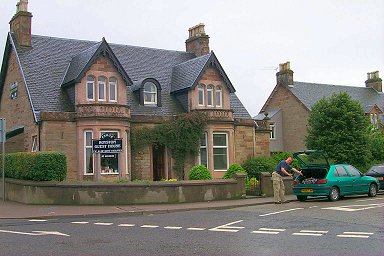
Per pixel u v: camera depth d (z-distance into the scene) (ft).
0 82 103.19
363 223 43.42
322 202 65.77
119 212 54.95
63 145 82.64
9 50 98.37
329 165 69.15
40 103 85.10
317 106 120.88
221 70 99.14
